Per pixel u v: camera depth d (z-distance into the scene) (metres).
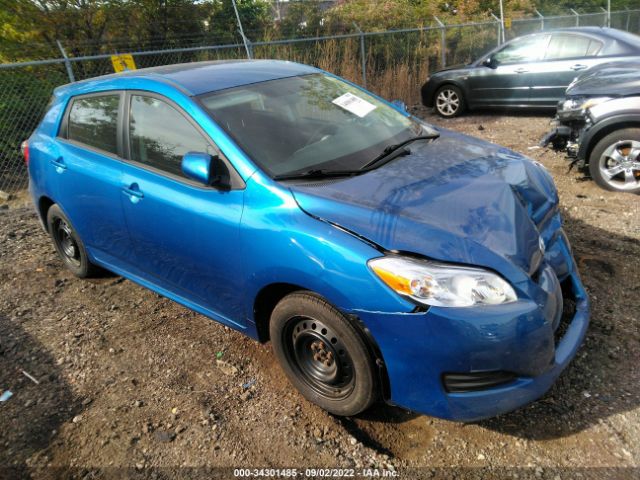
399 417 2.58
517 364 2.14
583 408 2.51
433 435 2.45
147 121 3.11
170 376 2.99
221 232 2.64
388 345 2.16
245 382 2.89
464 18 16.48
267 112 2.98
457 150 3.08
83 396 2.89
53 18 9.35
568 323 2.64
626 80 5.02
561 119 5.45
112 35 10.22
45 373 3.12
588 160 5.34
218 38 11.24
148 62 10.46
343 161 2.80
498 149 3.23
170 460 2.40
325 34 12.07
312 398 2.61
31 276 4.36
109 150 3.37
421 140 3.22
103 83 3.54
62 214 3.95
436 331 2.07
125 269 3.58
